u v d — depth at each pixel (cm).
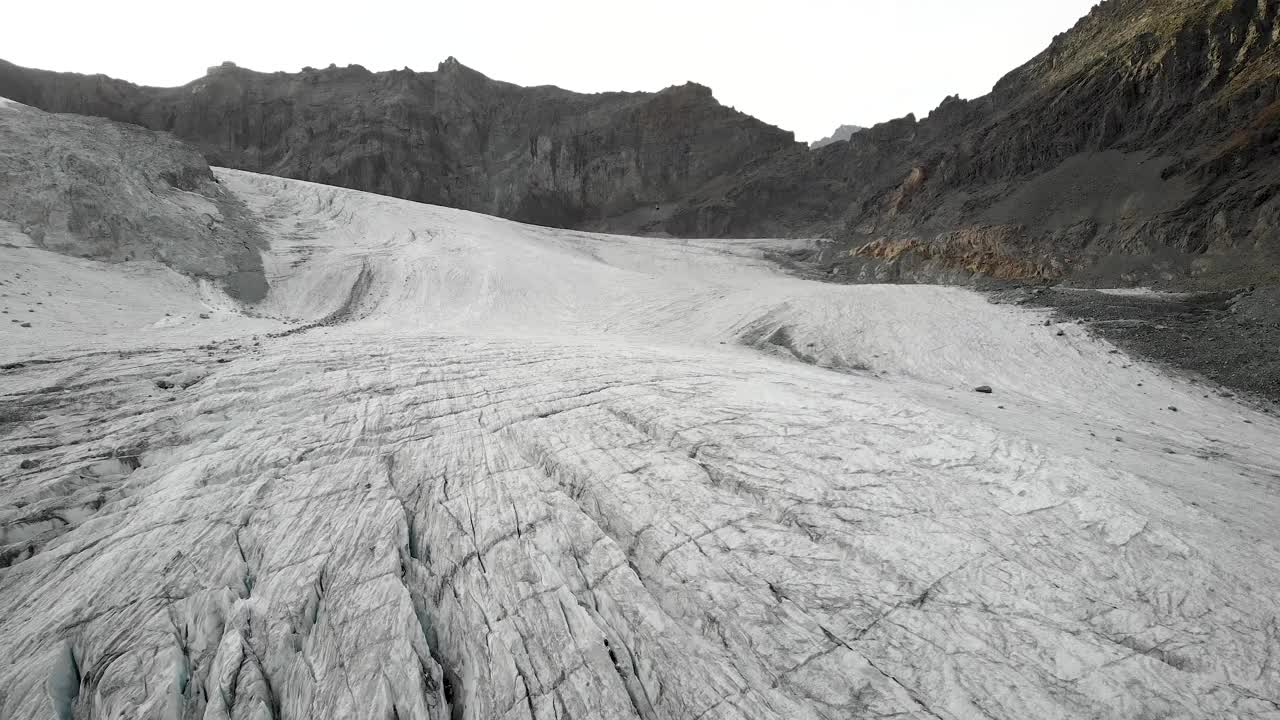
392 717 567
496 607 710
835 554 777
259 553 777
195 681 608
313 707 576
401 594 708
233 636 639
